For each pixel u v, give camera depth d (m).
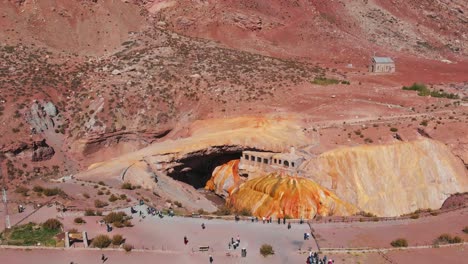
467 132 79.44
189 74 97.31
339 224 59.09
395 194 72.88
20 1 109.12
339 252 49.84
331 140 78.62
